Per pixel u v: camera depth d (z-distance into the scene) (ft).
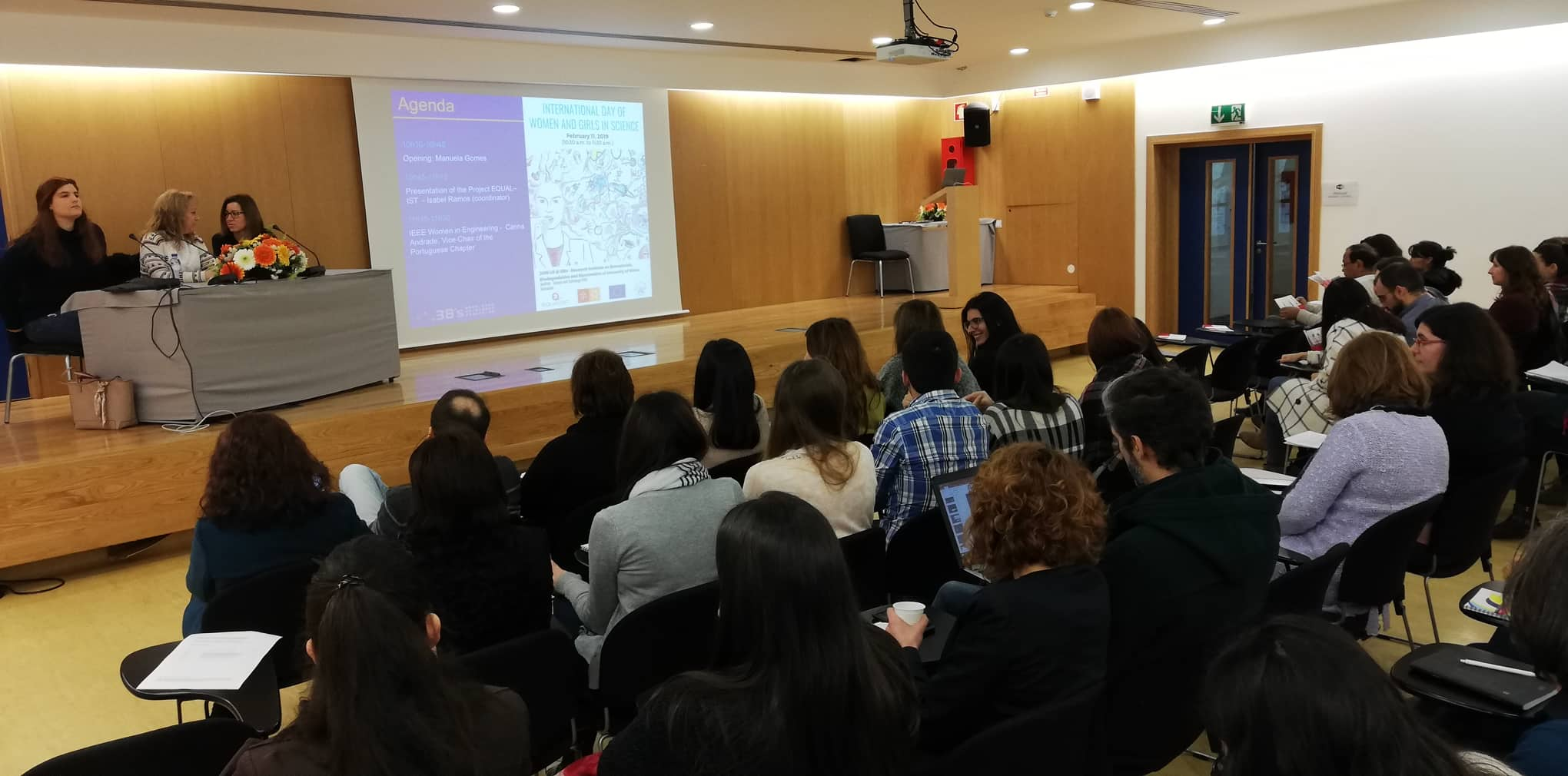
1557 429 14.17
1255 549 6.90
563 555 10.76
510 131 27.12
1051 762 5.48
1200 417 7.06
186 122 22.38
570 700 7.30
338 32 23.79
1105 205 33.81
